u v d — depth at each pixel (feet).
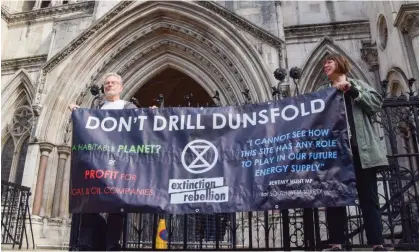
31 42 55.16
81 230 16.80
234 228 18.43
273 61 40.91
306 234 16.88
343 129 15.28
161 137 17.04
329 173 15.02
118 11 47.19
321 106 15.84
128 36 47.98
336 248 14.65
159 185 16.35
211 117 17.17
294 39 45.62
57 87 45.68
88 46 46.88
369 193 14.58
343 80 16.14
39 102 45.55
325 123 15.61
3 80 52.90
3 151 50.14
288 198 15.26
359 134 14.71
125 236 17.33
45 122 44.70
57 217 41.86
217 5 44.32
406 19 30.45
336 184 14.80
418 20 29.60
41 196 41.75
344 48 44.01
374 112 15.26
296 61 44.29
